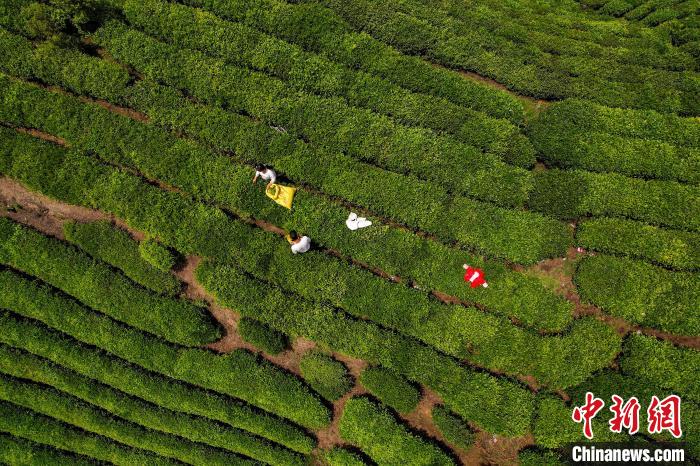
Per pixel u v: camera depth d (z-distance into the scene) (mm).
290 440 20078
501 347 19219
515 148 20703
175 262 20297
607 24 23672
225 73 20922
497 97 21375
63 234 20719
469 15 23047
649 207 19906
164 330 20125
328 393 19984
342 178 20297
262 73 21188
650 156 20438
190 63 20969
